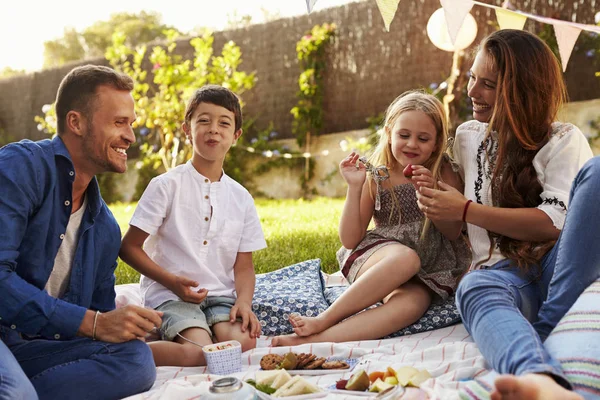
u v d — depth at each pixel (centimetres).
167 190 256
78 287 205
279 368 208
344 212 270
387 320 245
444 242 269
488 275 202
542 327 191
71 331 187
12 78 1060
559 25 258
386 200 271
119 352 192
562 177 225
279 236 499
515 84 229
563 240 192
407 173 242
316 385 192
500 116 232
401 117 263
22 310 181
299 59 873
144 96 849
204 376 199
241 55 927
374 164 281
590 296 178
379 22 839
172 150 866
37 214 195
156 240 262
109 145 202
